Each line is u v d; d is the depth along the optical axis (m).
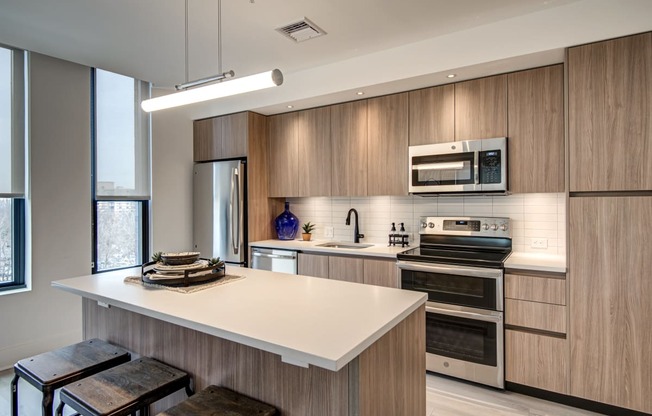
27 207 3.16
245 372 1.61
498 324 2.57
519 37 2.47
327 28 2.63
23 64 3.12
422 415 1.81
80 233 3.45
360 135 3.48
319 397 1.40
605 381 2.28
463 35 2.68
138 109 3.90
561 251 2.89
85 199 3.48
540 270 2.46
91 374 1.75
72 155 3.39
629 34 2.17
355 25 2.59
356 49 3.00
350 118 3.54
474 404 2.44
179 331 1.85
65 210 3.35
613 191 2.25
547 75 2.64
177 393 1.88
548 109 2.64
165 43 2.86
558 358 2.41
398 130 3.27
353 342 1.22
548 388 2.45
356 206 3.88
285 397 1.49
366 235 3.82
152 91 4.02
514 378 2.55
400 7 2.35
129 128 3.83
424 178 3.08
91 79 3.55
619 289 2.24
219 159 4.15
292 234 4.13
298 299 1.75
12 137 3.08
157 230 4.03
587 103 2.30
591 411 2.34
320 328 1.35
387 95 3.33
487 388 2.65
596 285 2.30
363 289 1.94
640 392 2.20
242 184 3.92
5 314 3.01
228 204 3.98
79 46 2.92
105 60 3.21
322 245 3.74
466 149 2.88
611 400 2.27
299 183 3.89
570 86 2.35
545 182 2.65
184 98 2.08
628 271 2.21
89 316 2.32
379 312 1.54
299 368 1.45
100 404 1.43
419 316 1.79
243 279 2.18
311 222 4.20
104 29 2.62
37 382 1.65
